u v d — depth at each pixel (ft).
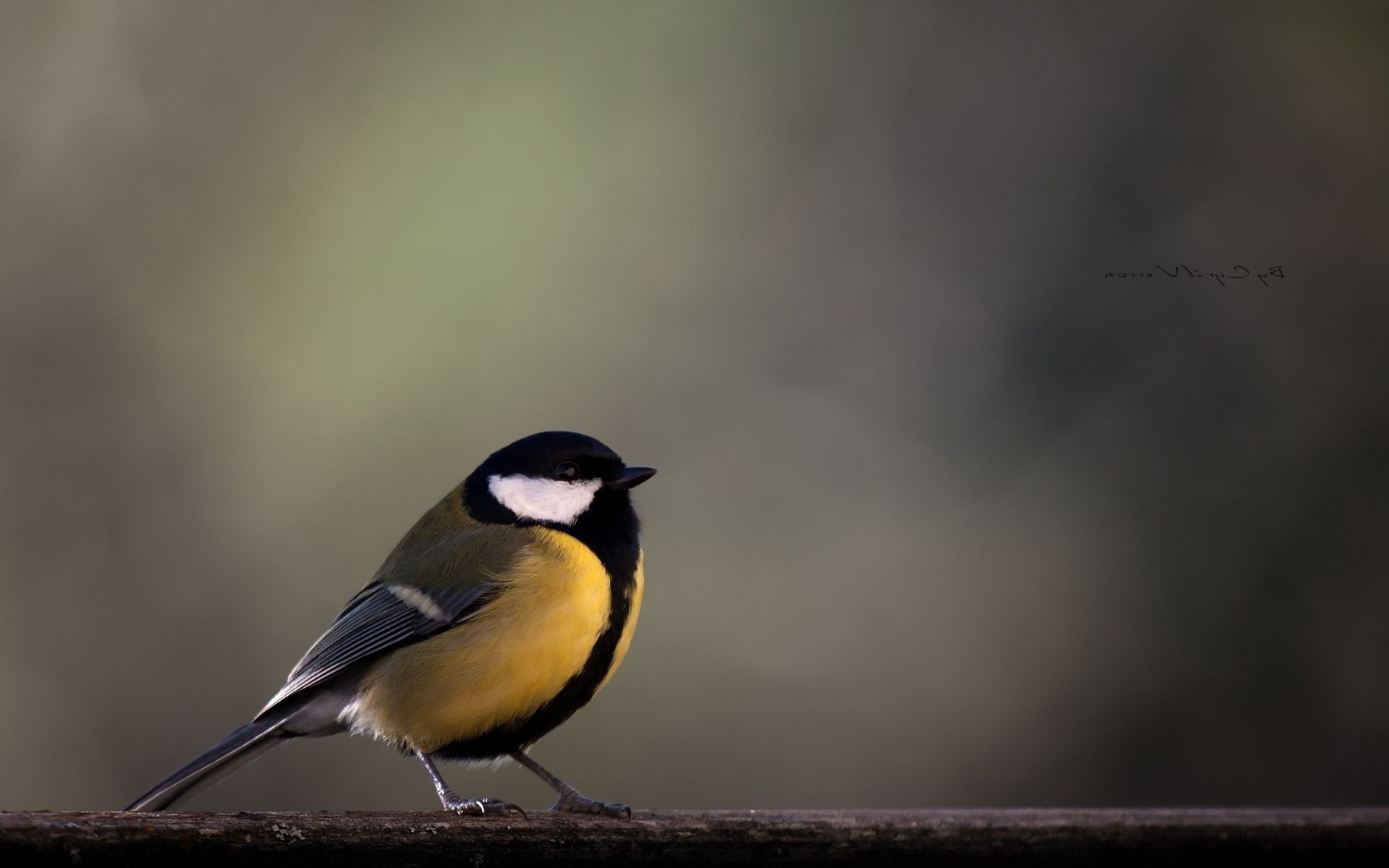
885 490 44.52
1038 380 45.06
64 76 45.78
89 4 46.06
